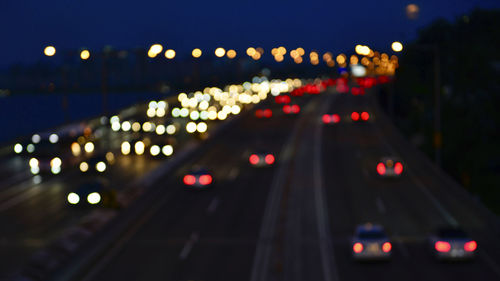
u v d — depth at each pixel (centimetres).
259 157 5112
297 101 11706
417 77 11781
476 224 3234
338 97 12462
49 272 2459
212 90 16125
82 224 3164
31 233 3111
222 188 4306
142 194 4078
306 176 4734
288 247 2831
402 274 2391
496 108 7200
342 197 3966
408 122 9031
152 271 2467
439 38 12281
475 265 2495
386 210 3584
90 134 6450
